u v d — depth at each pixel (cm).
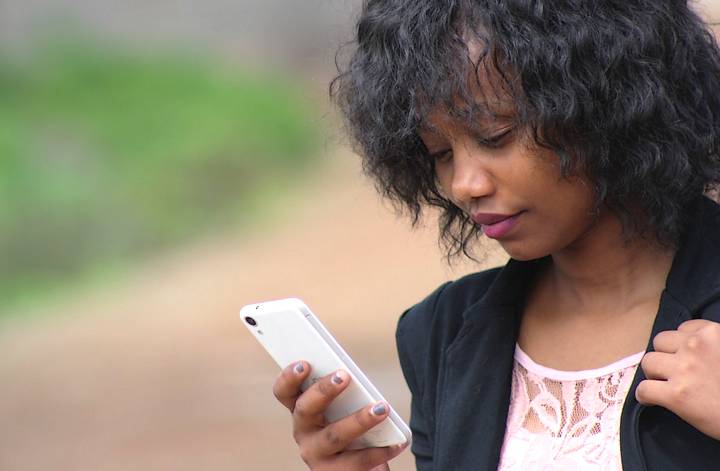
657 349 300
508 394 329
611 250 323
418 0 312
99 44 3697
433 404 355
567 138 300
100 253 2638
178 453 1267
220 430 1331
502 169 306
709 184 322
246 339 1786
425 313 364
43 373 1686
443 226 360
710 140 312
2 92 3222
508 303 339
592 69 298
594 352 322
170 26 4081
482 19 302
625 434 300
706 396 286
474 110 303
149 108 3356
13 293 2350
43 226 2567
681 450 298
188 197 3034
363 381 332
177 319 1992
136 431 1372
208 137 3269
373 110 320
